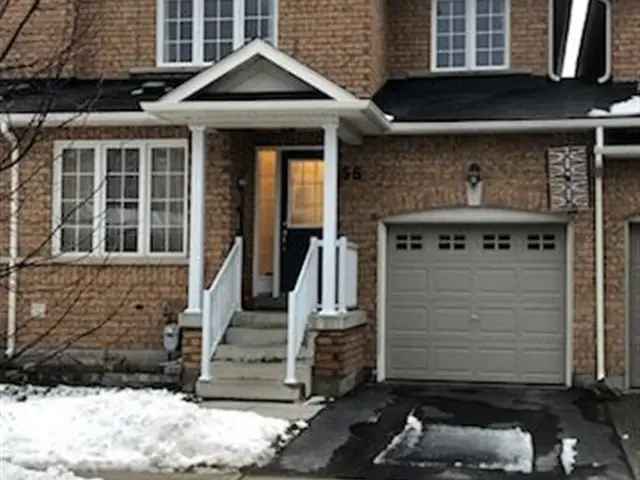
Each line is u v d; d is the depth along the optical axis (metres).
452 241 15.03
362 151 15.06
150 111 13.37
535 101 15.00
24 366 14.52
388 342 15.12
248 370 13.02
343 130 13.75
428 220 14.90
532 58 16.20
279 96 13.18
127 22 16.47
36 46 15.99
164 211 15.10
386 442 10.39
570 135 14.44
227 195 14.69
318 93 13.09
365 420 11.58
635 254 14.41
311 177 15.66
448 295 15.01
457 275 15.01
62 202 15.24
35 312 15.09
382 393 13.69
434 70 16.55
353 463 9.51
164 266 14.96
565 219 14.48
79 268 15.12
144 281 14.99
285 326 14.02
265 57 13.16
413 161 14.95
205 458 9.62
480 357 14.88
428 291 15.05
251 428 10.55
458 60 16.52
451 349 14.97
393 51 16.67
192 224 13.75
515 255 14.84
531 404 12.83
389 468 9.31
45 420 10.79
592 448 10.17
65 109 14.66
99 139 15.20
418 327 15.05
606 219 14.38
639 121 13.68
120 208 15.19
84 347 15.03
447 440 10.51
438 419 11.69
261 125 13.62
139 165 15.16
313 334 13.20
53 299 15.12
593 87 15.55
